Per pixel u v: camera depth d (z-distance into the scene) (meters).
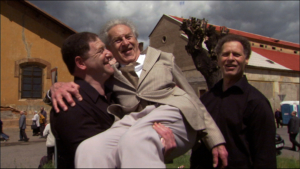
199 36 7.82
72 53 2.04
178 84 2.30
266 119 2.12
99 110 1.93
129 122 1.83
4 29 18.42
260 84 23.67
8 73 18.28
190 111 1.90
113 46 2.44
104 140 1.63
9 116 18.02
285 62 29.91
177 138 1.83
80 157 1.54
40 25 19.31
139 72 2.31
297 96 26.59
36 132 16.84
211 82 7.89
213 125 2.12
